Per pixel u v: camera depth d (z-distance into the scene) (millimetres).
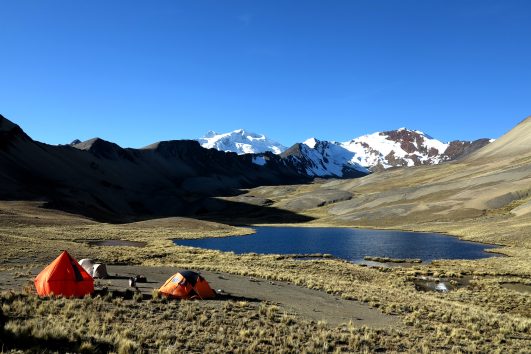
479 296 39000
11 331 13547
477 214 154000
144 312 19578
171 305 21516
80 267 22828
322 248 89875
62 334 14227
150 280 30750
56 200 170000
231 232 131625
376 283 44562
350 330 20109
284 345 16734
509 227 115062
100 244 78688
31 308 17797
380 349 18000
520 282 48531
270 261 55406
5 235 57750
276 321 20828
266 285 32625
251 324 19531
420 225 155250
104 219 171500
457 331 21781
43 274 22062
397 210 180375
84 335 14711
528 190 162250
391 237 118875
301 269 49031
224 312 21391
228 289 29109
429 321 24188
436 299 33875
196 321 19188
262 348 16250
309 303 26641
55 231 93062
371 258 71875
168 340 15789
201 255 59750
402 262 69562
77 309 18797
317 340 17594
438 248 91062
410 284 45281
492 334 22625
